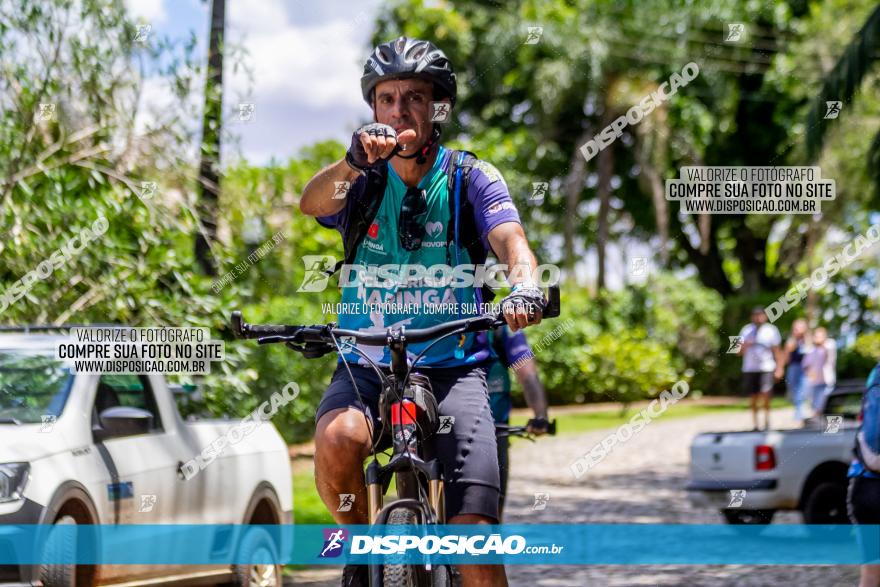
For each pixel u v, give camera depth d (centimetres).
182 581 785
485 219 495
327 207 495
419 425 459
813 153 1548
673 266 3997
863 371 3278
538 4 3278
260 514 884
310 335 470
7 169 1109
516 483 1694
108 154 1184
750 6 3512
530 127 3388
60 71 1148
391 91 500
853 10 3206
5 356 762
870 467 720
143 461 755
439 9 3219
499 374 784
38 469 661
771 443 1216
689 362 3528
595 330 3169
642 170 3291
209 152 1205
